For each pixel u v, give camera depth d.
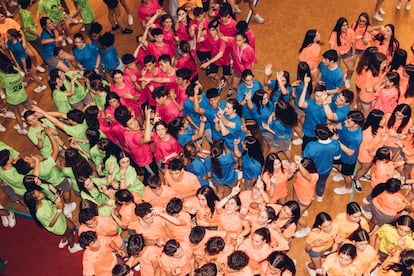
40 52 12.42
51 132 9.70
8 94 10.89
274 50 12.80
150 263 7.30
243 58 10.50
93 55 11.42
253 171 8.38
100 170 8.99
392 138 8.92
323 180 9.00
